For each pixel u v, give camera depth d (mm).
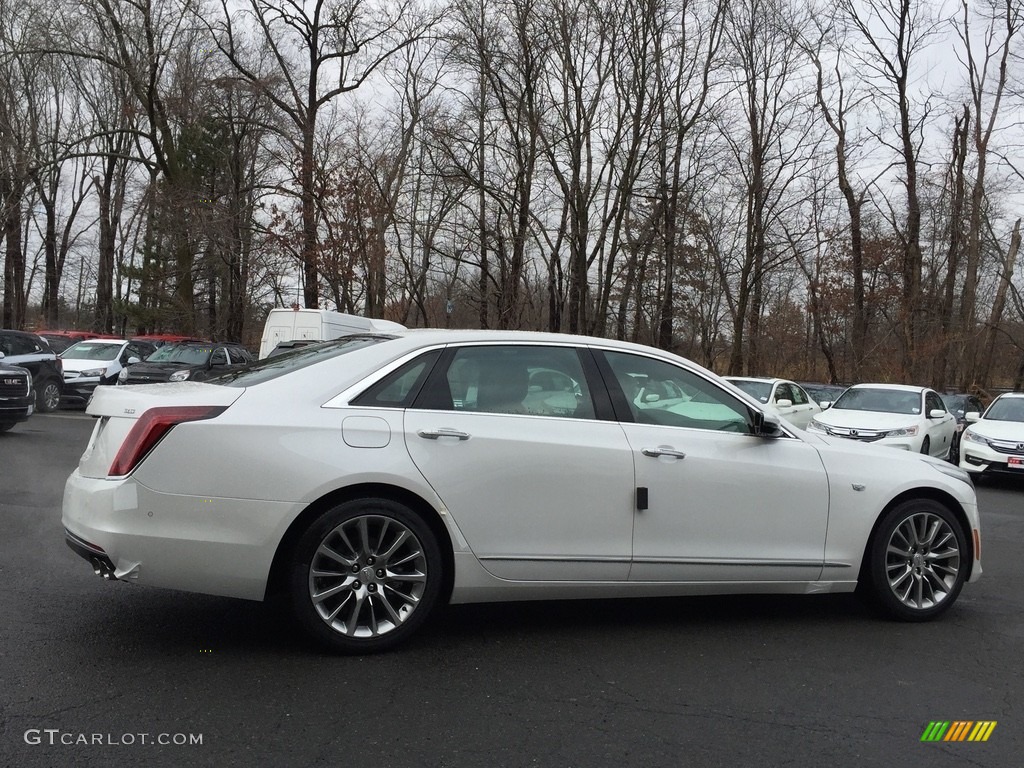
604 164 26453
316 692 3824
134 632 4539
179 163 32375
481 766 3195
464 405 4500
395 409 4352
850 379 32219
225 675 3982
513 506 4430
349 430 4211
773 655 4566
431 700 3791
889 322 30656
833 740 3529
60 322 57312
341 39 31109
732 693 4008
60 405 20891
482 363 4633
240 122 33750
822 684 4164
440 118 30062
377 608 4398
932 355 28062
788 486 4930
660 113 25688
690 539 4738
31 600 5035
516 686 3998
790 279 39062
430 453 4301
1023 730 3699
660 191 27078
